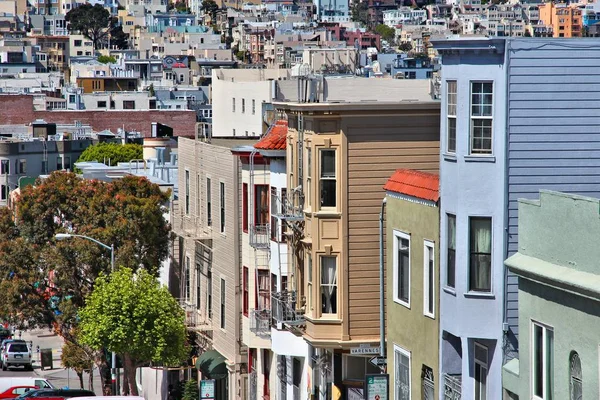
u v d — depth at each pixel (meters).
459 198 95.56
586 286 76.88
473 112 95.19
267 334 146.75
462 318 95.56
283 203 138.75
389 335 111.94
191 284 185.38
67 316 192.62
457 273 95.94
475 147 95.31
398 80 142.25
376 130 120.25
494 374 94.31
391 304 111.38
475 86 95.12
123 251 194.38
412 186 106.00
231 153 159.88
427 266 103.31
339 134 120.31
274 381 150.75
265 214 152.25
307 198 124.06
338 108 119.50
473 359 96.56
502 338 93.81
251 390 159.00
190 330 177.12
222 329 167.38
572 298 79.38
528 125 93.94
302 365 139.12
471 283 95.75
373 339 121.56
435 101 121.88
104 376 194.38
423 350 104.25
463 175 95.38
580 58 93.94
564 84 93.94
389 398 111.44
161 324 168.75
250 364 159.88
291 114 129.00
